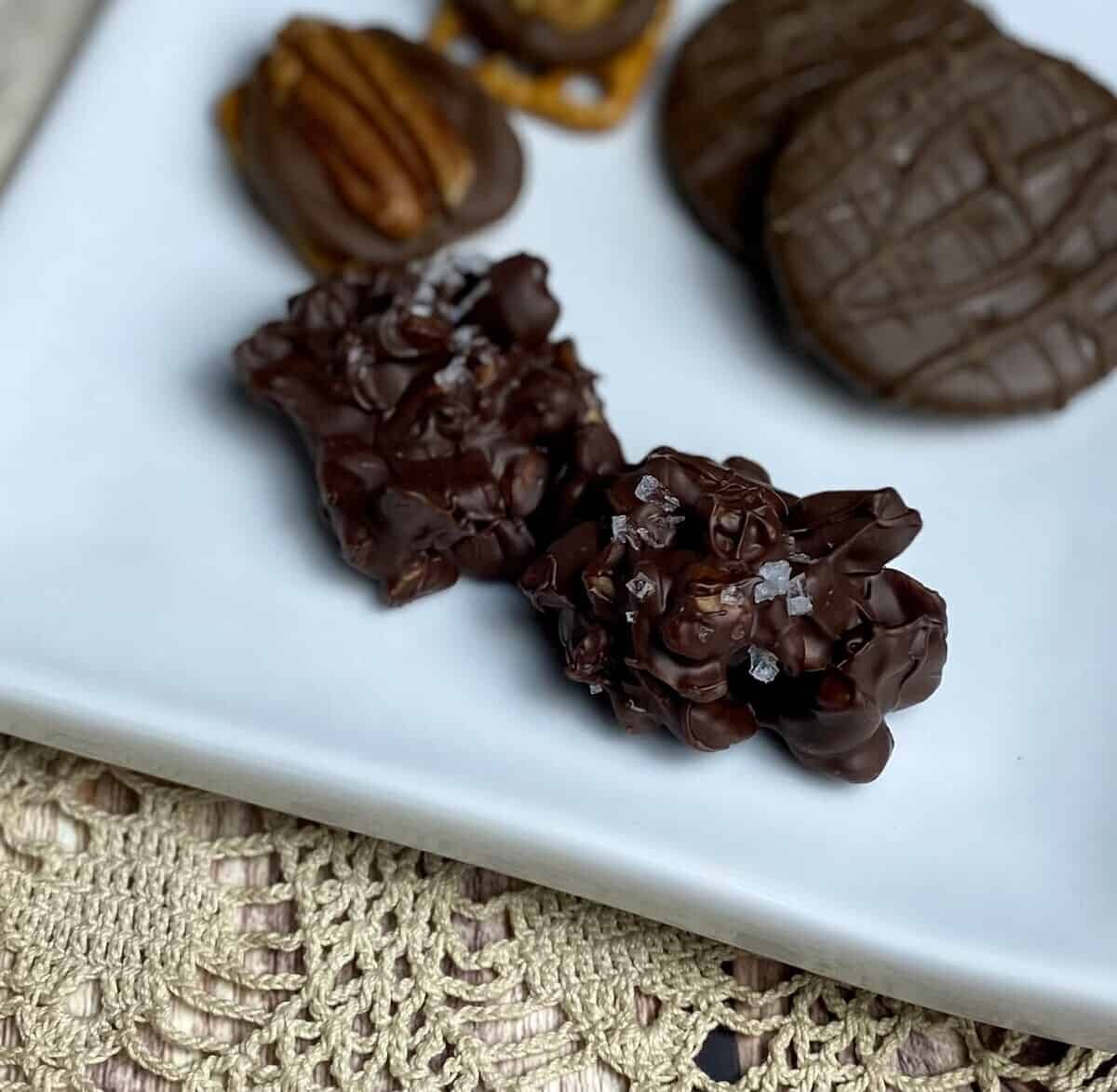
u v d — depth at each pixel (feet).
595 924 1.09
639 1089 1.06
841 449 1.17
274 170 1.17
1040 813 1.09
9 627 1.09
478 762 1.07
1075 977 1.03
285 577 1.12
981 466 1.16
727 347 1.18
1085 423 1.17
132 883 1.08
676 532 1.06
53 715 1.07
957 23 1.21
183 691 1.08
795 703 1.06
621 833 1.05
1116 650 1.12
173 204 1.19
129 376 1.15
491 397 1.11
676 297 1.19
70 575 1.11
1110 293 1.17
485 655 1.10
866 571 1.08
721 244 1.21
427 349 1.11
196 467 1.14
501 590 1.12
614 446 1.11
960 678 1.12
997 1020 1.06
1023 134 1.19
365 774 1.06
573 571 1.06
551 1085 1.07
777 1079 1.06
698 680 1.04
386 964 1.07
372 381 1.11
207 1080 1.05
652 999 1.08
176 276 1.18
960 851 1.08
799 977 1.09
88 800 1.11
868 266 1.16
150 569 1.11
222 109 1.20
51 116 1.18
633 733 1.08
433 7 1.25
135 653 1.09
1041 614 1.13
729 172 1.20
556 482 1.11
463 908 1.09
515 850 1.06
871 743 1.07
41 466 1.13
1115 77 1.24
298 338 1.13
